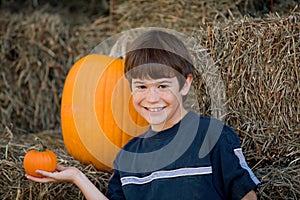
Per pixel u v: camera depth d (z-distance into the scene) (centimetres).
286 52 327
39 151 281
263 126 330
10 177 327
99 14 541
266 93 329
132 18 482
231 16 373
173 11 462
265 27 328
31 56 470
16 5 561
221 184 251
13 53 471
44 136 428
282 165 330
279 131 329
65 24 490
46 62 471
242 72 329
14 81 469
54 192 319
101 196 270
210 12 445
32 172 277
